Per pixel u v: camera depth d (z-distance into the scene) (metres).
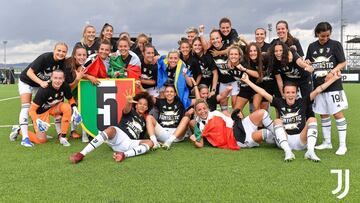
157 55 7.47
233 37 7.34
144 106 5.82
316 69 5.73
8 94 18.92
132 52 7.02
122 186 3.93
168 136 6.21
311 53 5.79
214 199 3.53
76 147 6.07
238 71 6.66
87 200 3.54
